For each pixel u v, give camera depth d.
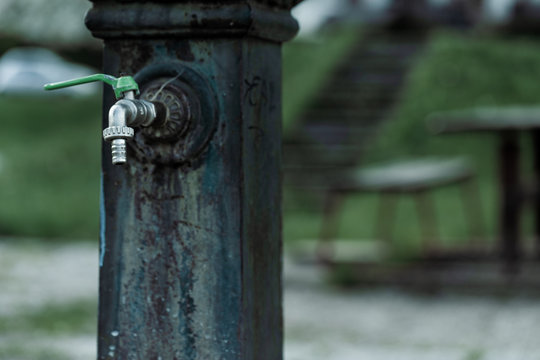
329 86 13.77
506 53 13.68
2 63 11.58
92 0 1.69
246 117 1.66
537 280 5.95
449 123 6.37
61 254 7.88
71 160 12.13
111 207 1.71
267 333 1.77
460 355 3.85
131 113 1.54
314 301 5.82
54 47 17.41
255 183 1.70
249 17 1.61
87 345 3.82
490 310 5.44
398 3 17.41
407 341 4.41
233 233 1.65
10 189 10.79
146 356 1.69
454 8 18.08
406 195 9.24
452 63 13.56
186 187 1.66
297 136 12.48
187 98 1.64
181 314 1.67
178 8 1.63
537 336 4.57
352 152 12.09
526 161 10.85
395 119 12.68
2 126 13.53
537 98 12.95
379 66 14.25
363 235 8.28
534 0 17.00
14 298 5.25
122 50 1.70
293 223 9.95
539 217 7.27
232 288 1.65
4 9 16.98
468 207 9.18
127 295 1.70
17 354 3.54
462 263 6.50
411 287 6.18
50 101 14.56
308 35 16.62
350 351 3.93
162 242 1.68
